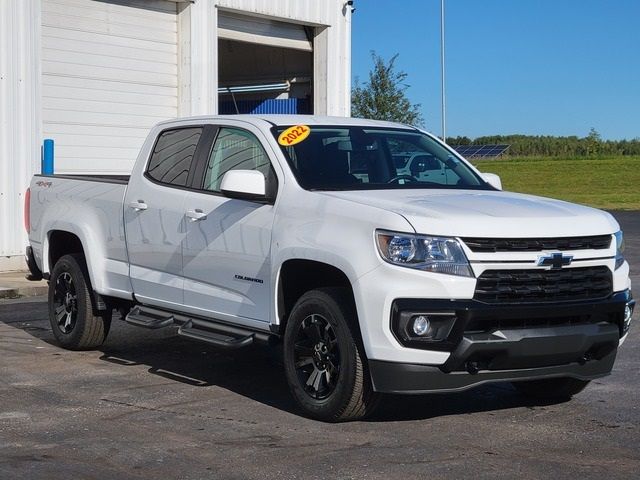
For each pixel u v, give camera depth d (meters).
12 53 14.27
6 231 14.32
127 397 7.24
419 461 5.63
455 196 6.77
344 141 7.43
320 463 5.59
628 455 5.78
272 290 6.82
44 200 9.34
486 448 5.91
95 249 8.60
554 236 6.21
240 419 6.61
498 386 7.70
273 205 6.89
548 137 90.62
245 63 21.11
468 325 5.93
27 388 7.50
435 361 5.96
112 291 8.48
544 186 51.62
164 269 7.86
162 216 7.83
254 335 7.05
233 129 7.58
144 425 6.44
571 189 49.16
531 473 5.41
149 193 8.02
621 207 36.06
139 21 16.23
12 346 9.21
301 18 18.48
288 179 6.89
